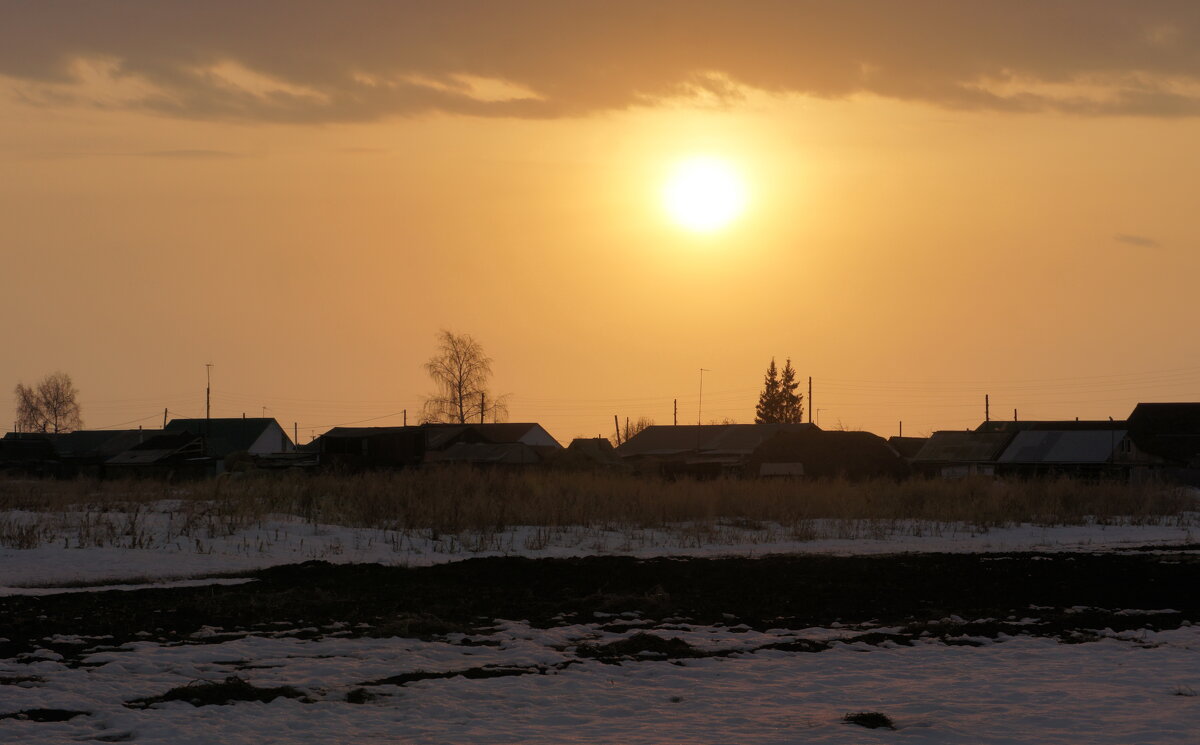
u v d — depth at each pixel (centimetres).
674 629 2811
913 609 3175
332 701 2009
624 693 2081
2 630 2669
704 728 1823
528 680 2186
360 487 6091
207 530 4709
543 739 1753
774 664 2359
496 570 4003
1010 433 11300
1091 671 2289
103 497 6297
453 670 2288
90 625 2764
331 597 3297
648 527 5678
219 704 1978
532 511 5703
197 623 2819
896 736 1766
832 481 8512
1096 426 12169
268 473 8081
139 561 3994
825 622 2939
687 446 13450
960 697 2048
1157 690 2103
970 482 7675
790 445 10275
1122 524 6581
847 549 5034
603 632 2758
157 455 11356
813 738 1755
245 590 3444
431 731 1803
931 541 5491
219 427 14412
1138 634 2758
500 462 11788
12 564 3856
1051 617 3042
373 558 4400
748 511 6328
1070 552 5009
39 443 11788
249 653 2441
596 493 6269
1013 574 4038
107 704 1958
